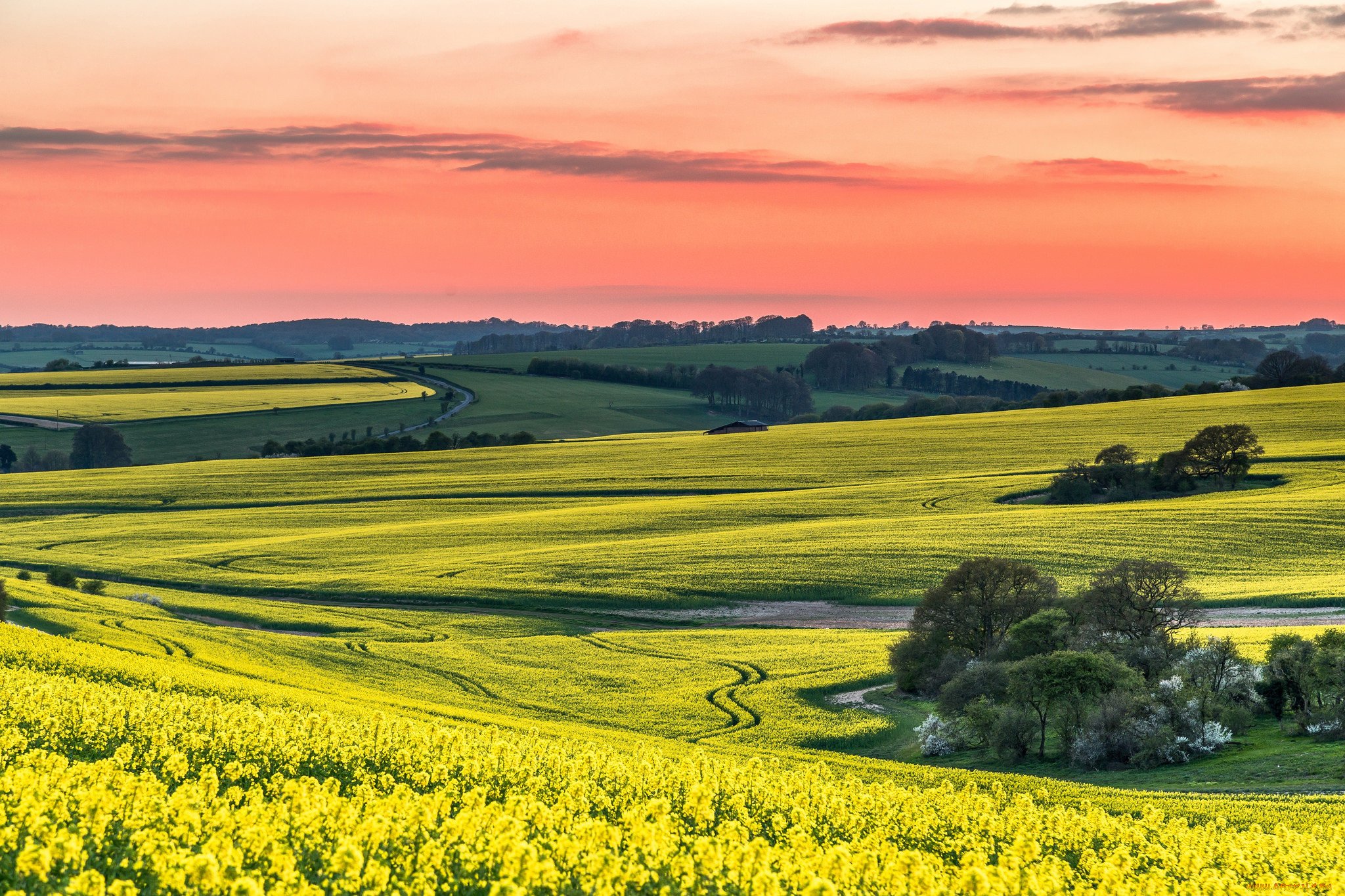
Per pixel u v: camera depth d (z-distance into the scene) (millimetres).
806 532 96375
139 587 88000
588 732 43781
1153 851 20703
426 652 66375
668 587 82375
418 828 15797
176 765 20312
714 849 14844
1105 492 108625
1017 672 46656
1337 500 93625
